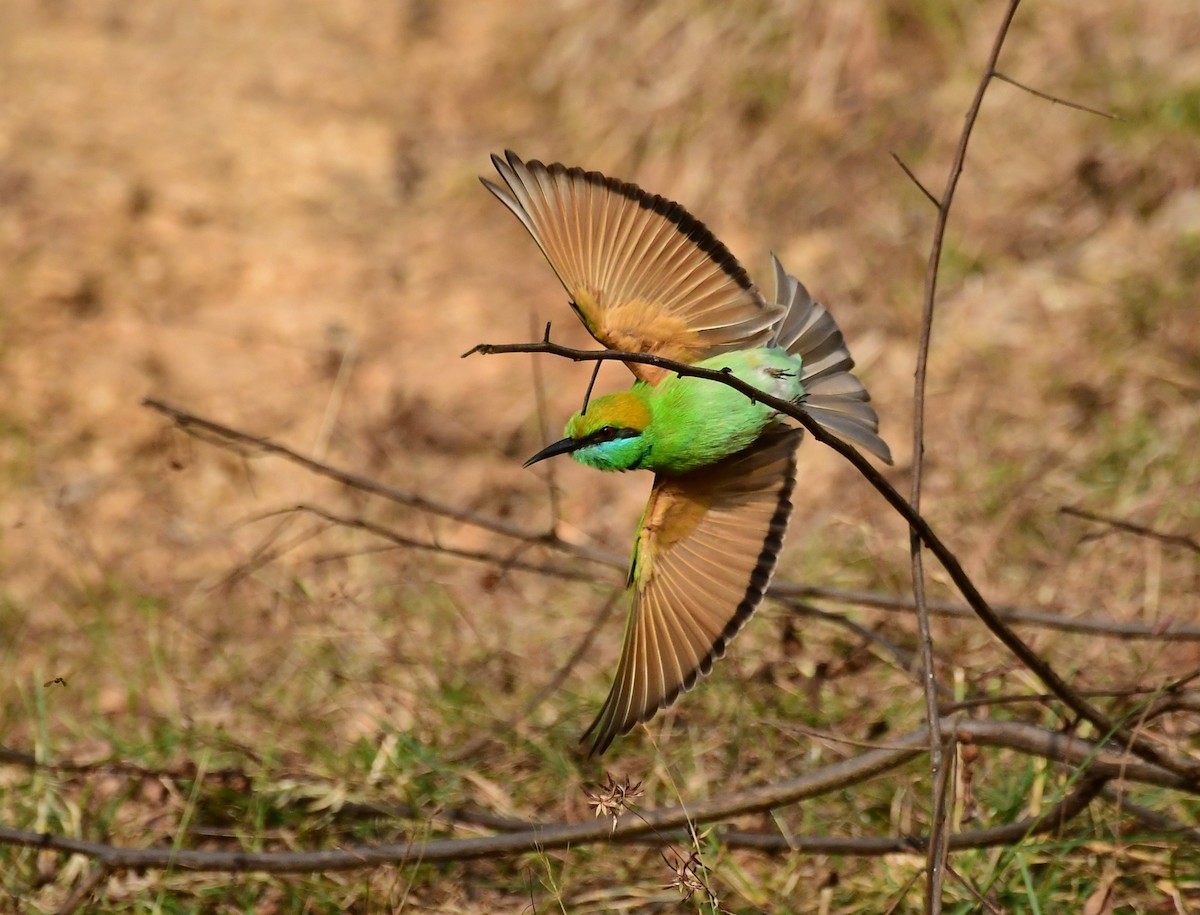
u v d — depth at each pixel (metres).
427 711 9.77
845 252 14.34
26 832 7.91
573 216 6.73
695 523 6.86
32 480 12.79
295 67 18.56
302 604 10.61
